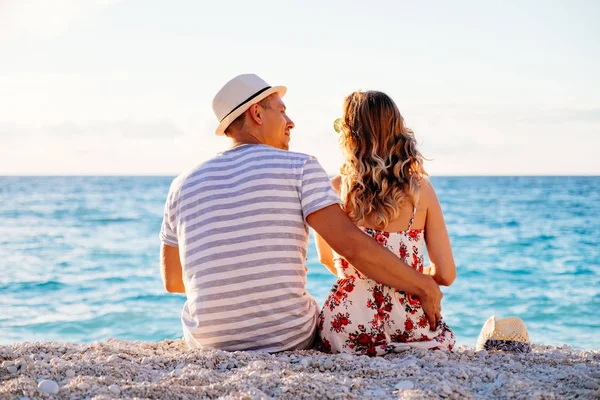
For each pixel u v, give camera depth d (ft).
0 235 92.17
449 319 39.14
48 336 34.99
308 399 8.48
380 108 11.96
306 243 11.35
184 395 8.57
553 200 153.17
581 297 45.14
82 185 237.45
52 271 59.06
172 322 38.06
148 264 63.82
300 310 11.22
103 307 42.11
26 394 8.41
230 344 11.12
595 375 9.65
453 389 8.91
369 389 9.08
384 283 11.38
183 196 11.39
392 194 11.80
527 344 12.78
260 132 12.17
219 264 10.85
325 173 11.32
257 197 10.90
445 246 12.30
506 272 56.65
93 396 8.46
